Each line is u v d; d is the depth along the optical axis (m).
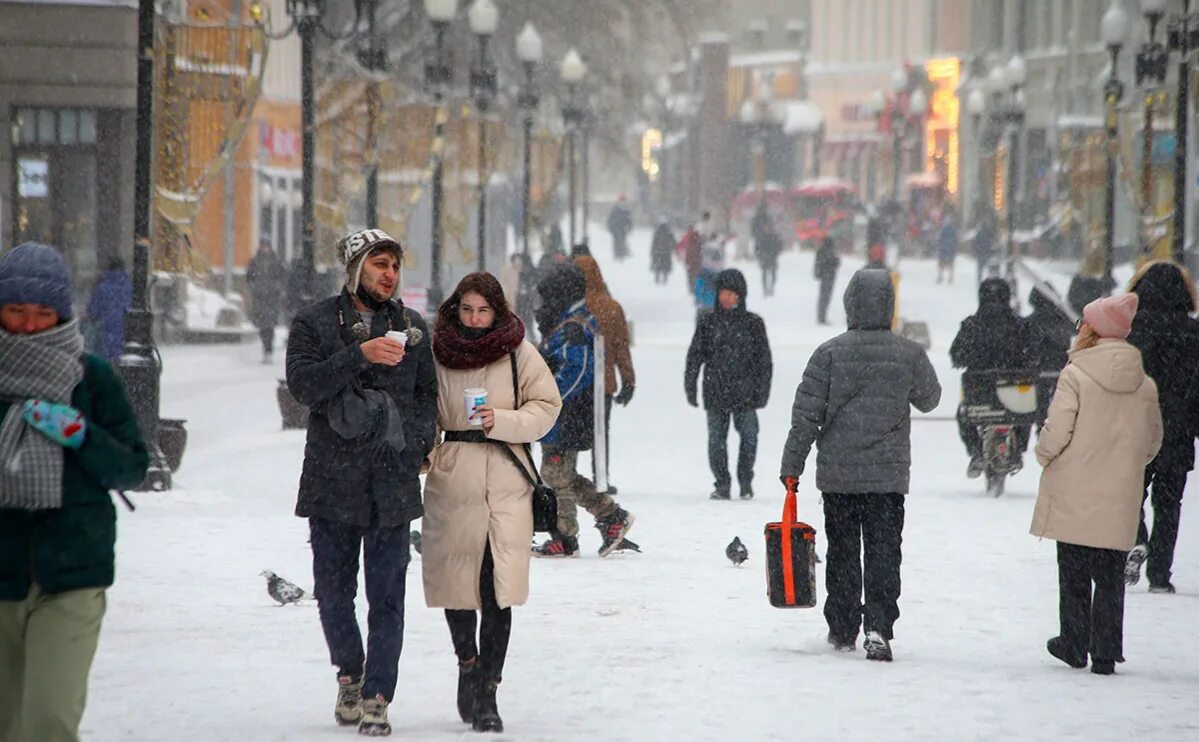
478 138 113.50
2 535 17.67
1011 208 160.88
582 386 38.78
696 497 50.69
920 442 68.38
